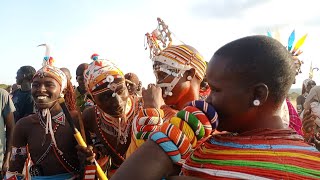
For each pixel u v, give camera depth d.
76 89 4.66
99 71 2.75
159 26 2.55
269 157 1.01
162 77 2.16
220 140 1.11
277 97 1.07
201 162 1.09
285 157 1.02
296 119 1.90
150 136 1.04
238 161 1.02
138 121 1.81
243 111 1.06
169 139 1.02
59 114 3.04
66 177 3.03
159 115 1.80
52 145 2.99
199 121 1.05
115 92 2.74
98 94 2.74
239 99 1.05
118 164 2.99
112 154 2.96
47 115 3.00
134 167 0.99
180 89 2.12
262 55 1.04
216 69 1.08
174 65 2.10
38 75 3.01
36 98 2.99
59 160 3.01
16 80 6.34
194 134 1.05
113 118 2.86
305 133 2.91
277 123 1.10
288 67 1.07
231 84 1.05
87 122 3.05
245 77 1.04
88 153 2.64
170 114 2.03
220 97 1.08
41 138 3.01
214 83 1.09
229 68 1.05
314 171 1.01
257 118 1.08
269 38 1.10
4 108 4.84
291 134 1.10
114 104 2.75
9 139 4.86
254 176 0.99
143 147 1.03
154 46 2.54
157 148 1.01
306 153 1.05
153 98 1.92
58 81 3.05
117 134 2.89
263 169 0.99
